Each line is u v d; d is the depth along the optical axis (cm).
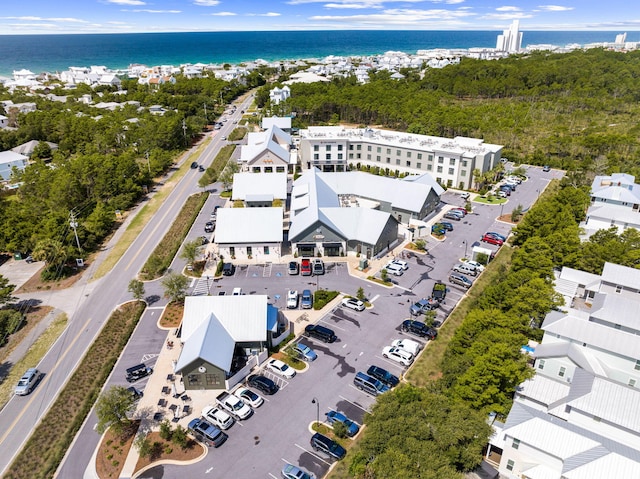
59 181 9888
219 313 5512
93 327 6272
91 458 4241
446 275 7344
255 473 4050
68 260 8000
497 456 4153
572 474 3503
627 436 4028
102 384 5122
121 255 8269
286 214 9812
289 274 7406
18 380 5300
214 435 4306
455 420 3819
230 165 12100
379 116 17888
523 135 15475
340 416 4538
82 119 15225
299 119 19000
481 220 9444
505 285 5912
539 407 4500
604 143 12912
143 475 4038
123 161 11088
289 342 5772
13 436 4550
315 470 4059
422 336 5869
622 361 4766
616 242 7019
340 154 12762
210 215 9875
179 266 7825
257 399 4797
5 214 8644
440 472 3369
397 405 4016
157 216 9962
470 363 4709
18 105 19212
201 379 4962
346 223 7906
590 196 9456
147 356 5594
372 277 7250
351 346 5709
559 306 5738
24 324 6325
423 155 11631
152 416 4688
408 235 8562
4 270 7894
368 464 3612
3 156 13012
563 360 4853
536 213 7888
